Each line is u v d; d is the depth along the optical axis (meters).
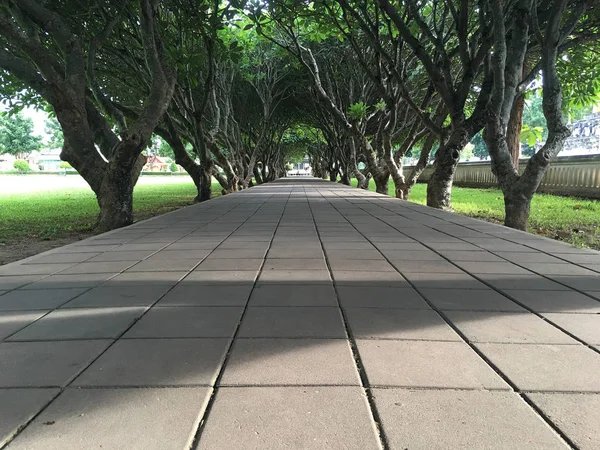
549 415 1.49
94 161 6.69
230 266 3.66
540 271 3.48
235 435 1.37
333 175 26.84
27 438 1.37
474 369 1.83
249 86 20.42
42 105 12.44
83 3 8.02
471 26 10.41
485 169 21.61
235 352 1.99
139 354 1.97
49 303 2.72
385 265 3.68
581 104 11.39
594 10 8.50
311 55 14.54
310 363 1.88
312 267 3.61
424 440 1.35
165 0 9.12
